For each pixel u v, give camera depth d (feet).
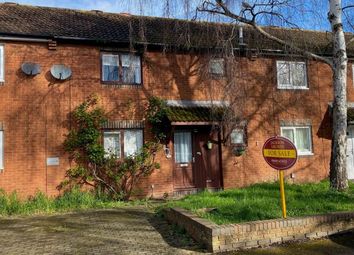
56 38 44.16
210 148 49.55
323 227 25.95
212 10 39.70
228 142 50.06
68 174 43.45
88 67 45.65
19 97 42.68
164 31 47.32
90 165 44.37
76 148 44.04
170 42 46.62
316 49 54.08
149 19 55.67
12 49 43.04
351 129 56.80
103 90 45.85
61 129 43.75
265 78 53.01
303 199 33.27
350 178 55.83
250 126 51.39
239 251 23.38
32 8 52.13
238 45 48.62
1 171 41.27
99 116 44.62
